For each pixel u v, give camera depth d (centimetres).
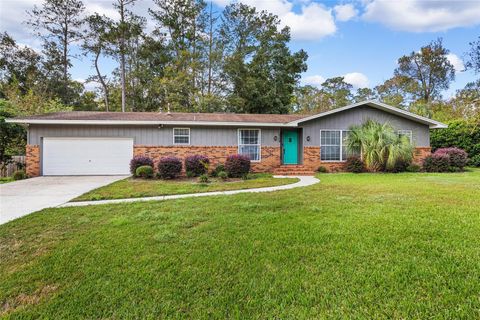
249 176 1197
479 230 408
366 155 1323
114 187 891
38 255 347
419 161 1476
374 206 572
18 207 612
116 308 239
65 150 1252
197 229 438
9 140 1337
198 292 262
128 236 410
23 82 2689
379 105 1411
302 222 464
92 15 2558
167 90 2475
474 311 223
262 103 2531
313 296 250
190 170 1172
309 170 1359
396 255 328
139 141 1302
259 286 270
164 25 2706
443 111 2511
